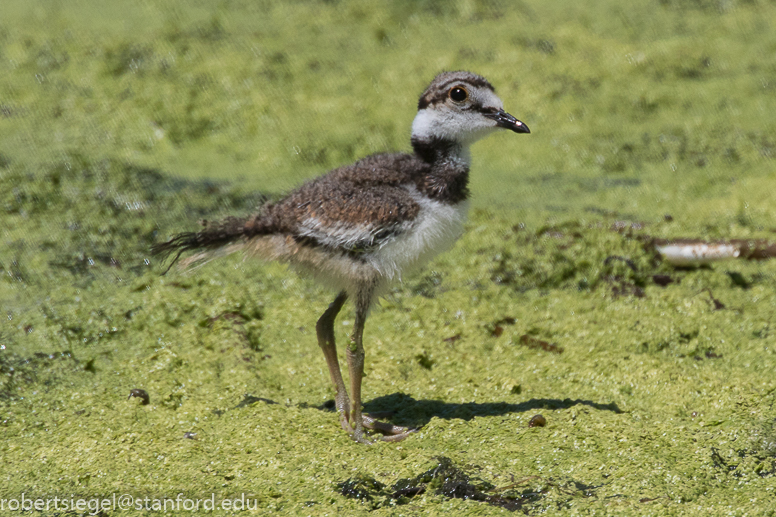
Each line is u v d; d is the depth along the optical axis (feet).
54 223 42.14
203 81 58.39
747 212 42.93
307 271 26.66
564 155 50.80
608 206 44.62
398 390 29.78
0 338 32.17
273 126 53.67
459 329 34.12
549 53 62.59
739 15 68.95
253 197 45.34
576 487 23.22
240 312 34.35
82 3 70.85
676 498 22.43
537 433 25.96
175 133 52.90
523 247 39.81
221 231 25.82
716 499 22.48
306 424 26.96
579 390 29.58
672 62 60.85
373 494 23.04
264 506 22.81
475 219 42.93
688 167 48.80
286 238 25.49
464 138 27.07
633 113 55.16
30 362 30.73
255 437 26.00
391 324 34.63
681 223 41.75
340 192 25.58
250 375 30.19
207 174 48.57
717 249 38.29
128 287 36.52
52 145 50.70
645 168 49.11
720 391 28.32
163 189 46.32
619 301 36.17
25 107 55.06
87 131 52.70
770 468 23.81
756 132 52.01
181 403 28.43
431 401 28.86
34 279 36.96
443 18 69.21
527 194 46.37
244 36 65.26
